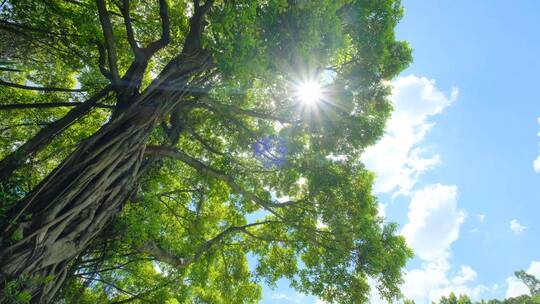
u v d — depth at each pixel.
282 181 9.71
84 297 9.09
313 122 8.80
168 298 8.93
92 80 9.50
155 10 9.78
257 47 5.70
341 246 8.25
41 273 5.10
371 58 8.26
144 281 9.65
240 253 11.12
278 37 5.97
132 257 9.45
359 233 8.17
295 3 5.81
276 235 10.18
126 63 10.08
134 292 9.52
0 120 10.45
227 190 10.48
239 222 11.08
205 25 6.74
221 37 5.46
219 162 10.19
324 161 8.60
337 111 8.47
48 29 8.41
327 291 8.62
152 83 6.54
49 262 5.14
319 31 6.00
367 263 8.06
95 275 8.21
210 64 6.89
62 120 6.26
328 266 8.59
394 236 8.41
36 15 8.24
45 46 9.07
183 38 9.70
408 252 8.32
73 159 5.68
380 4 7.73
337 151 8.88
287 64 6.23
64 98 11.02
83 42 8.62
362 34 7.91
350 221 8.46
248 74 5.71
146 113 6.38
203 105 8.56
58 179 5.47
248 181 9.64
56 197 5.33
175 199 10.73
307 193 9.50
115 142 6.02
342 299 8.45
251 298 11.12
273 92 8.85
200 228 10.38
